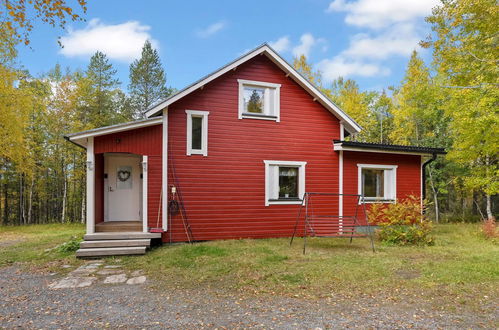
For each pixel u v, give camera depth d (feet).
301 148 38.50
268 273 20.94
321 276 20.26
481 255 26.45
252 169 36.40
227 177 35.37
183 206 33.60
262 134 37.01
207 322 13.48
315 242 33.58
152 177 32.81
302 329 12.76
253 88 37.58
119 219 37.04
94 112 71.92
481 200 72.38
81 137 30.48
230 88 36.04
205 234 34.22
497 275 20.25
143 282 19.84
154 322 13.50
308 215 38.22
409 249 29.48
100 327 12.98
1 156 60.34
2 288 18.67
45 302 16.16
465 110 47.19
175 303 15.92
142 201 35.50
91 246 28.43
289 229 37.52
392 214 34.22
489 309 14.94
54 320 13.75
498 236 35.60
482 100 43.98
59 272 22.49
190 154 34.12
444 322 13.52
